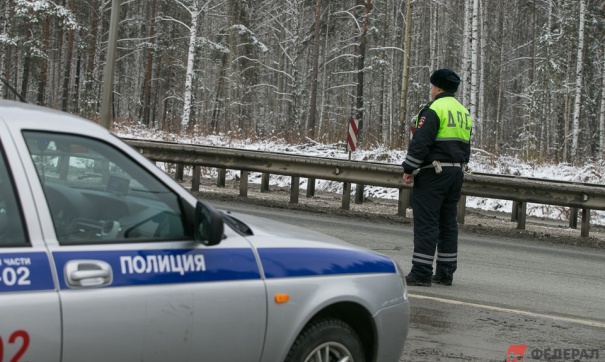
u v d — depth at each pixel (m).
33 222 3.80
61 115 4.25
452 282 10.45
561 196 16.02
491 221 18.67
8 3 53.31
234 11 53.84
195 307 4.27
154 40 58.69
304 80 58.19
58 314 3.73
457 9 59.25
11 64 61.28
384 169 17.28
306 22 60.16
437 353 7.04
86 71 58.53
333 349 5.06
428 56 62.12
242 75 56.62
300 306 4.77
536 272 11.82
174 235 4.37
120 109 72.38
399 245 13.20
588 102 55.31
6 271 3.63
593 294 10.43
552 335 7.98
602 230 19.02
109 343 3.92
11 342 3.58
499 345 7.44
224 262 4.47
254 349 4.57
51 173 4.05
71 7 51.25
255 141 32.31
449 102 9.62
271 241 4.84
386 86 58.09
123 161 4.34
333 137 33.44
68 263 3.84
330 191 24.53
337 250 5.20
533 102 52.34
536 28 60.91
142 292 4.05
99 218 4.16
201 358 4.33
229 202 17.77
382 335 5.32
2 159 3.83
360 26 51.88
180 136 32.91
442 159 9.60
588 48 52.53
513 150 34.94
